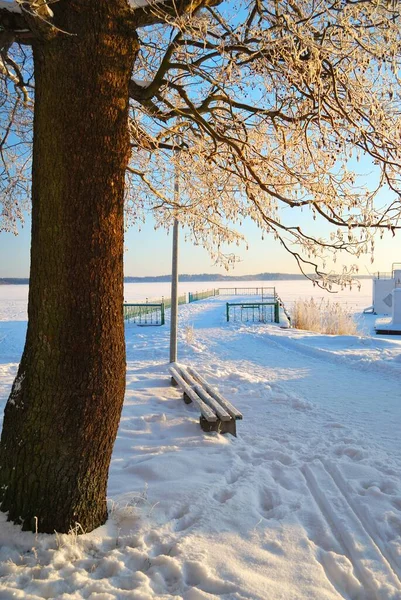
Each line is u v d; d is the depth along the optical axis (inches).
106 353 129.8
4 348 660.7
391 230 152.6
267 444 229.6
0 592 105.9
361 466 196.1
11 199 253.0
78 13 121.8
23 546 125.0
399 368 418.3
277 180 185.8
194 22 148.5
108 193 127.5
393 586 115.4
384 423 269.4
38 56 126.4
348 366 472.4
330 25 146.3
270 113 176.2
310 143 177.6
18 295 2901.1
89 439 129.8
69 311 125.8
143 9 135.1
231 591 111.3
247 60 161.6
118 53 126.8
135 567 120.5
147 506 150.9
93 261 126.2
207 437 231.3
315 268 160.1
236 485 172.1
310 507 158.9
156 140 209.2
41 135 125.7
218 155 209.8
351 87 154.1
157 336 772.6
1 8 134.6
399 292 972.6
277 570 120.3
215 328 914.1
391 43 141.6
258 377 414.3
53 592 108.4
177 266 461.7
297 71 144.3
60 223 124.6
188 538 132.6
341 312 857.5
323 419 278.2
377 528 144.3
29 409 129.1
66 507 130.0
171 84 174.9
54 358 126.5
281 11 156.3
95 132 124.3
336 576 121.5
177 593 110.7
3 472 133.5
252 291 3307.1
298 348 618.2
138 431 246.5
